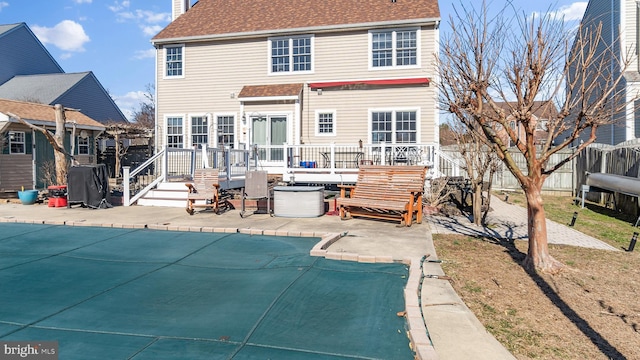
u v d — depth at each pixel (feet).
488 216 34.24
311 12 59.06
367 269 18.38
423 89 51.85
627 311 15.11
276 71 57.47
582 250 23.47
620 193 37.45
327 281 16.75
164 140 60.85
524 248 23.03
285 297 15.03
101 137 76.59
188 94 60.08
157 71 61.16
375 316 13.42
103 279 17.52
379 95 53.31
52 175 58.70
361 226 28.60
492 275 18.42
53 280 17.40
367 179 32.40
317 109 55.21
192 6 68.74
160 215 33.76
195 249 22.59
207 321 13.08
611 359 11.76
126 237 25.73
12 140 55.06
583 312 14.93
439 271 18.39
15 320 13.25
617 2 58.95
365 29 54.13
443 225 29.94
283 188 32.96
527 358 11.63
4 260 20.51
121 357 10.74
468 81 18.89
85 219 31.45
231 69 58.70
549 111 19.22
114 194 44.14
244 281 17.01
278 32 56.18
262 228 27.48
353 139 54.13
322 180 45.83
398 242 23.38
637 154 36.94
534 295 16.33
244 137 56.08
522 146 18.88
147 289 16.21
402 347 11.35
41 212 35.65
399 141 52.80
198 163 56.08
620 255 22.45
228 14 63.26
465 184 38.58
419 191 29.40
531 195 19.43
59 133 46.62
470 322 13.17
